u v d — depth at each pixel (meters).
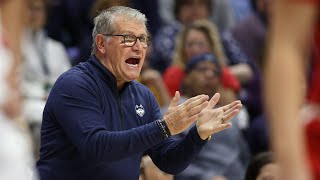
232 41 20.97
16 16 5.99
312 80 6.24
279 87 5.52
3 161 6.30
